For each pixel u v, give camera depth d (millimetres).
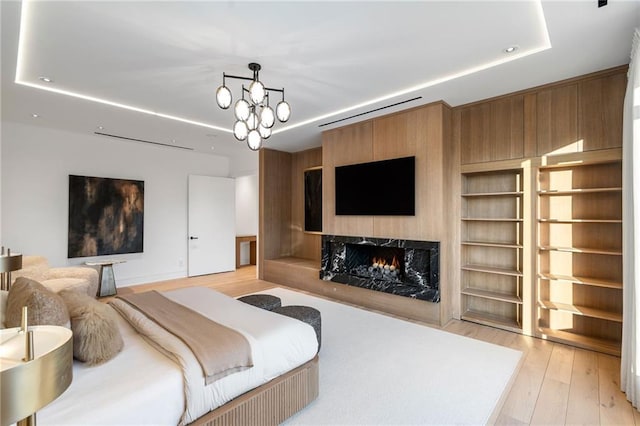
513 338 3123
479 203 3746
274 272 5711
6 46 2385
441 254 3514
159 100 3518
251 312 2293
